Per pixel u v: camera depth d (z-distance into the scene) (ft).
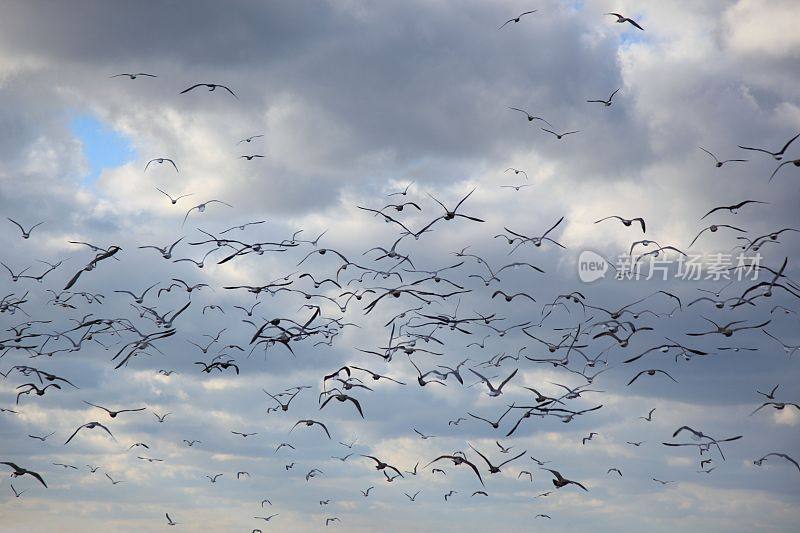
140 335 327.88
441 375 253.85
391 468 320.91
